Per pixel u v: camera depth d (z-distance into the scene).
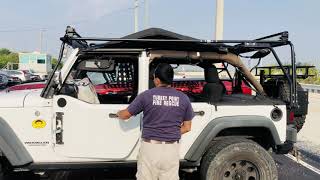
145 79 4.73
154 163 3.89
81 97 4.62
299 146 8.70
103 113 4.55
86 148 4.55
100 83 6.54
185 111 3.96
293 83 5.04
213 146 4.88
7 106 4.43
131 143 4.61
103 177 5.85
